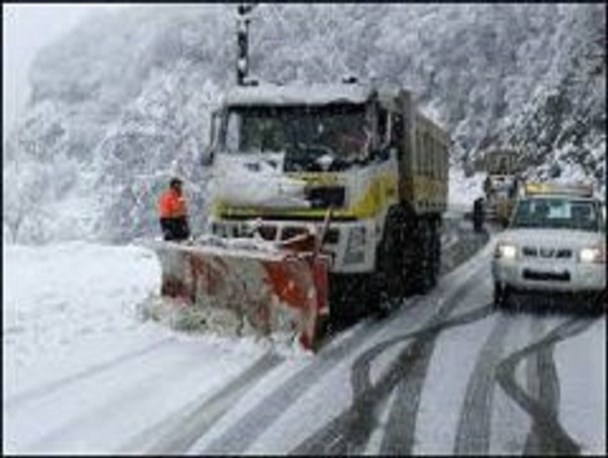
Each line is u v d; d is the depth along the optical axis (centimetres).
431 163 2022
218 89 3259
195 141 2939
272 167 1527
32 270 2098
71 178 3070
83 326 1415
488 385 1130
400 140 1744
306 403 1028
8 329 1379
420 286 1967
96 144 3173
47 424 927
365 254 1513
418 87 6088
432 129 2033
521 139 5662
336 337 1427
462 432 931
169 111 3006
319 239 1436
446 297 1933
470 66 6194
